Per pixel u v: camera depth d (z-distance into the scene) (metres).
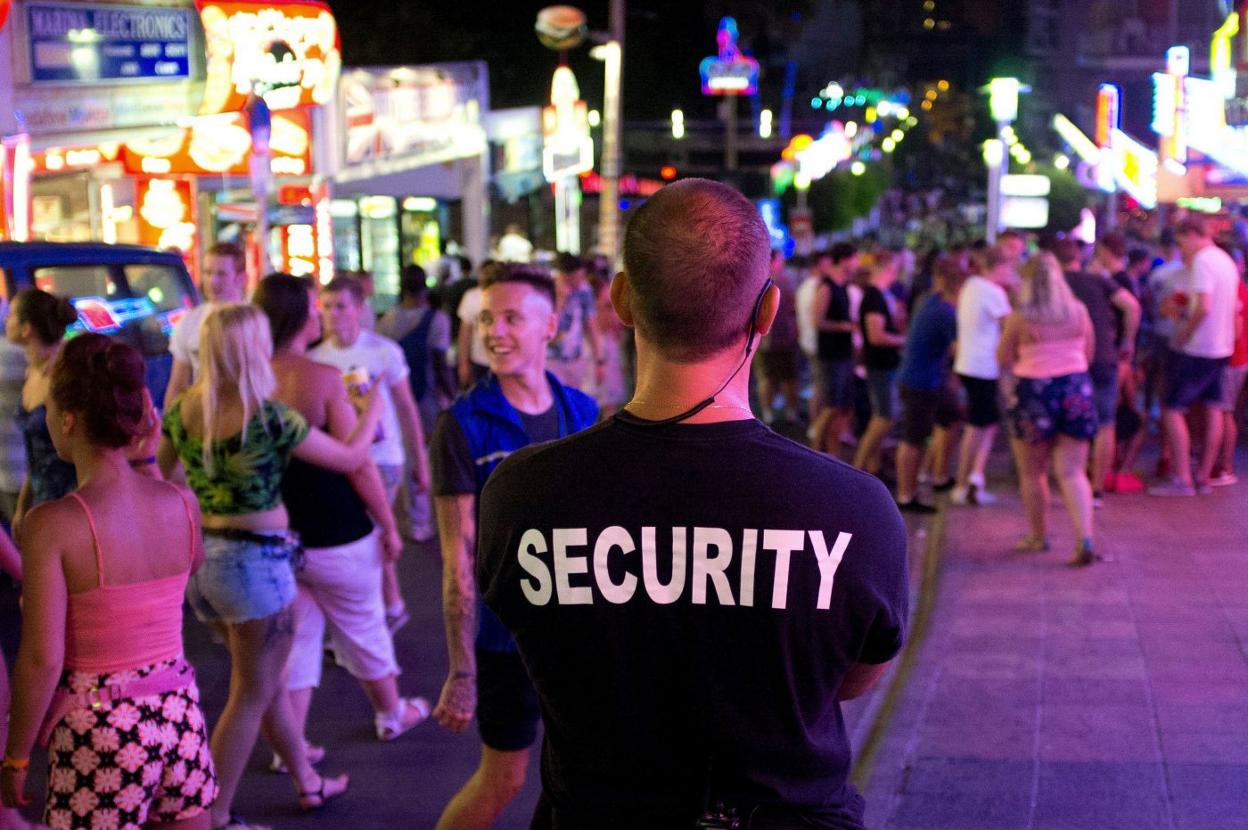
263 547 4.35
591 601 1.99
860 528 1.97
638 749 2.01
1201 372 9.52
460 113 19.81
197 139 13.60
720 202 2.01
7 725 3.72
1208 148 16.39
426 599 7.71
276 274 5.11
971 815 4.49
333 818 4.77
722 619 1.95
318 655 5.03
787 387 13.58
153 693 3.43
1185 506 9.31
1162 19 47.50
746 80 38.38
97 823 3.38
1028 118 50.78
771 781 1.98
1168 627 6.51
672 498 1.98
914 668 6.02
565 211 26.64
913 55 56.44
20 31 10.62
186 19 12.44
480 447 3.76
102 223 13.76
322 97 14.01
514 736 3.73
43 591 3.28
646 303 2.01
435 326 10.31
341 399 5.04
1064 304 7.64
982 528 8.80
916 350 9.48
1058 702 5.52
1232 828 4.34
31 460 5.30
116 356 3.39
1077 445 7.72
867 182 42.66
